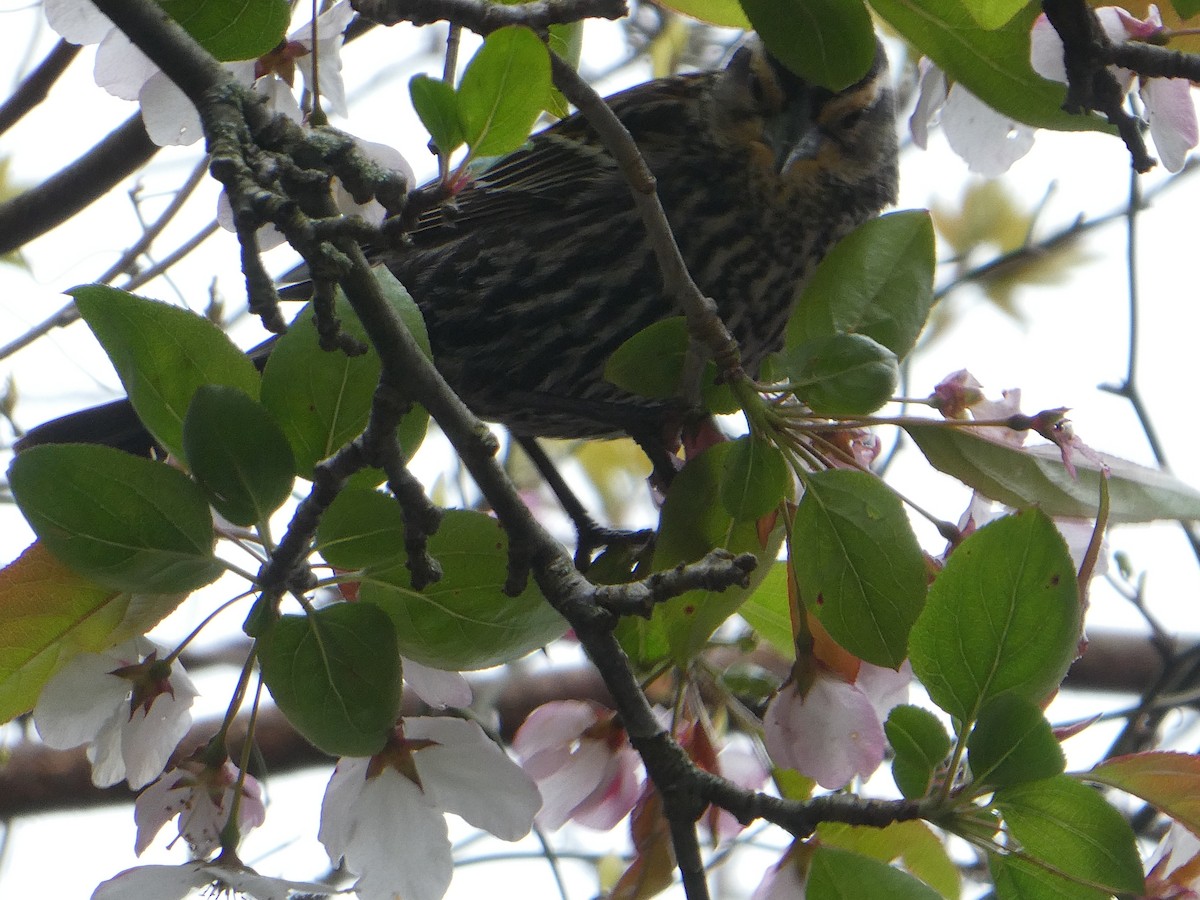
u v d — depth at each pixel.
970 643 3.87
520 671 10.41
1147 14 4.51
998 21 3.81
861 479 4.12
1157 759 4.00
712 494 4.53
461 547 4.09
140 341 3.96
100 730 4.27
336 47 4.89
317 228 3.79
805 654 4.38
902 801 3.97
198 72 4.20
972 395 4.65
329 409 4.01
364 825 4.14
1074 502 4.47
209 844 4.19
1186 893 4.15
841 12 3.85
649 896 4.48
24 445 7.54
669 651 4.70
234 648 10.49
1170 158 4.39
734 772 4.83
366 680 3.96
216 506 3.87
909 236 4.57
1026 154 4.98
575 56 5.73
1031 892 3.90
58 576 4.10
